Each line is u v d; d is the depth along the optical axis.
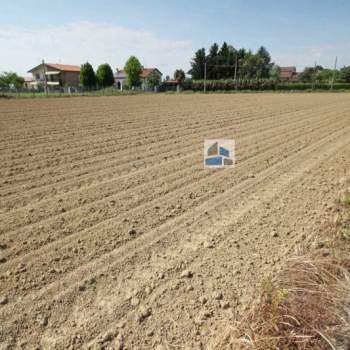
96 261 3.21
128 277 2.97
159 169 6.14
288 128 10.91
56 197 4.74
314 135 9.73
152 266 3.14
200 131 9.96
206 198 4.81
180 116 13.55
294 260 3.00
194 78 67.56
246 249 3.43
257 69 62.66
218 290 2.79
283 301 2.34
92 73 52.53
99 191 5.00
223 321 2.46
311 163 6.71
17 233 3.71
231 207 4.50
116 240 3.60
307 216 4.18
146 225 3.96
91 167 6.18
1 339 2.31
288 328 2.18
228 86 49.59
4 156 6.73
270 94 37.84
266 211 4.36
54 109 15.44
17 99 23.19
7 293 2.75
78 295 2.74
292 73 86.19
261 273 3.00
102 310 2.58
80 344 2.28
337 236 3.51
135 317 2.51
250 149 7.85
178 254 3.35
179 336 2.35
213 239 3.64
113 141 8.36
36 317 2.51
